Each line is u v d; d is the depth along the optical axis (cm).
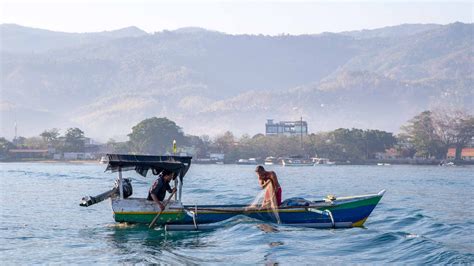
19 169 16675
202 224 2920
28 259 2403
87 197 2845
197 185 7619
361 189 7225
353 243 2608
